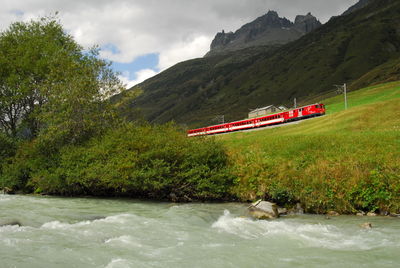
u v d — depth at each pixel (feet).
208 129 274.98
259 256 32.04
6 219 45.65
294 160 72.43
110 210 56.29
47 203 65.31
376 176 56.59
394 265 29.60
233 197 68.39
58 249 32.76
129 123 99.09
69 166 83.20
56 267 28.02
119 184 73.05
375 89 359.46
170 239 37.91
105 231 40.32
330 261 30.68
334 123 152.15
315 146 82.12
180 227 43.93
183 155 74.49
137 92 112.37
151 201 70.33
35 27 142.41
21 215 49.62
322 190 58.18
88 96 102.27
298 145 83.10
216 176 69.05
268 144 88.79
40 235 37.93
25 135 134.00
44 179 85.10
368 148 73.97
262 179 65.87
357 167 60.90
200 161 73.61
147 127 90.79
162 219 48.39
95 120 104.53
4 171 100.22
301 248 34.91
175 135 82.23
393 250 33.94
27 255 30.71
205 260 30.60
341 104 284.61
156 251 33.14
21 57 127.13
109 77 110.63
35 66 126.52
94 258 30.42
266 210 52.85
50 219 47.03
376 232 41.50
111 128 102.73
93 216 50.08
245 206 60.90
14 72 125.90
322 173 61.87
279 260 30.96
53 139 97.09
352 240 38.01
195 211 55.11
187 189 70.18
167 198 72.08
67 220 46.73
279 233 41.24
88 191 82.99
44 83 121.49
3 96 125.59
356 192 56.29
